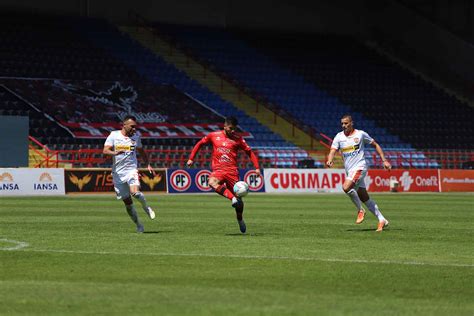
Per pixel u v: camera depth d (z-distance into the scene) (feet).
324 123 259.60
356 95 277.23
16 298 41.88
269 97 265.34
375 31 307.58
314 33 302.66
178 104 243.81
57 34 256.73
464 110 274.98
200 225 91.40
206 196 173.68
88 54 253.24
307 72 282.77
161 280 48.03
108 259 57.62
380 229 84.23
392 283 47.67
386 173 214.48
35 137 210.79
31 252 61.57
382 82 286.25
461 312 39.04
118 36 266.57
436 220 104.06
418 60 292.20
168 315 37.52
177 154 222.48
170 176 190.70
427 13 288.30
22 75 234.38
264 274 50.60
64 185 179.11
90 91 234.99
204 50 276.21
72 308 39.24
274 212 118.73
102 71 248.11
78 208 124.57
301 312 38.29
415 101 278.67
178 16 282.77
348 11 307.78
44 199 154.71
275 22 297.53
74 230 83.15
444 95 281.13
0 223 92.73
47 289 44.68
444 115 274.57
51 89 230.07
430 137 265.34
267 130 246.88
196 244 68.64
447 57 281.33
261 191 199.31
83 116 223.10
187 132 231.50
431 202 155.22
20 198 159.22
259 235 78.33
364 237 77.15
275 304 40.40
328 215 112.27
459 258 60.44
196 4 285.64
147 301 41.14
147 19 278.05
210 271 51.83
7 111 215.31
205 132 233.76
